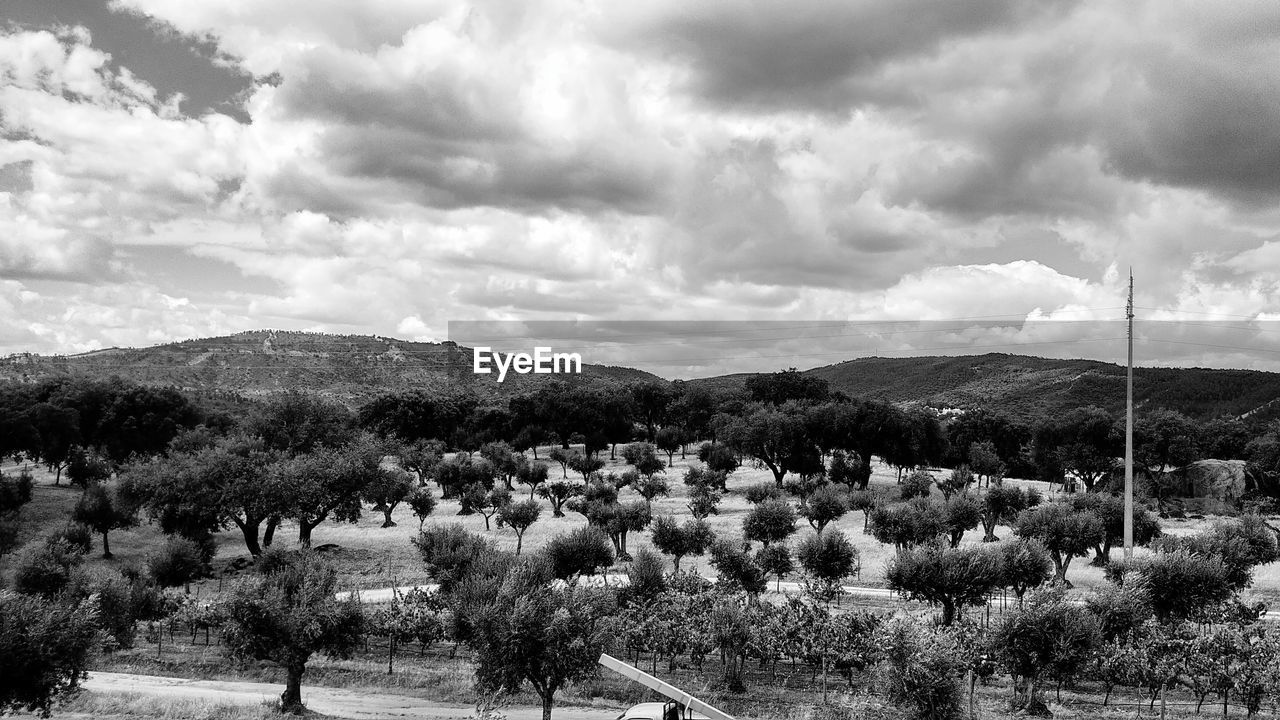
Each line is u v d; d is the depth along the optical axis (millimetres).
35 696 22703
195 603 47406
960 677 29344
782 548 55656
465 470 110250
